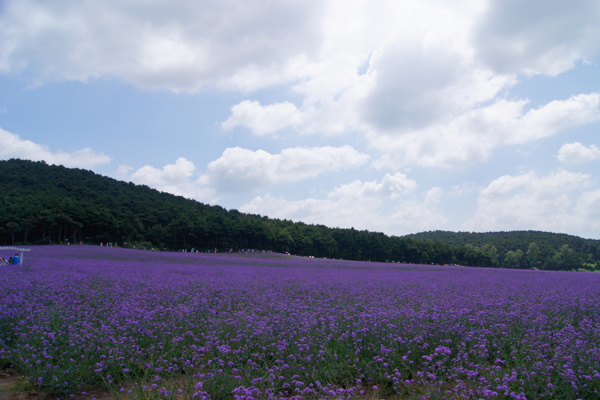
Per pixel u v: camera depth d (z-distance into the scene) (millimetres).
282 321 8938
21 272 18172
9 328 8242
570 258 102438
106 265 25047
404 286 17875
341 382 6191
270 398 5156
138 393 5324
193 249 71812
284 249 81250
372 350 7293
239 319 9164
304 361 6695
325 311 10492
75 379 5953
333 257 85812
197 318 9555
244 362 6969
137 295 12375
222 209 103125
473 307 10891
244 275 22516
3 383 6195
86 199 76688
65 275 17328
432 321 9172
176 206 83125
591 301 12383
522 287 18234
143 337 8039
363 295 14016
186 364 6387
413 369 6566
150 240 71938
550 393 5242
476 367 6301
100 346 7199
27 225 56156
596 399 5387
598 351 6531
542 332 7871
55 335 7684
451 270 38594
